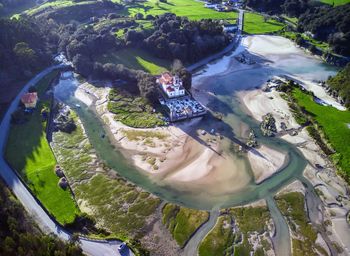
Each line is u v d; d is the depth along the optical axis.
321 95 139.00
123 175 97.31
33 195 86.12
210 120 121.81
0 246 59.09
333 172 97.56
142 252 72.88
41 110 123.38
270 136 112.94
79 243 72.38
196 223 81.81
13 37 150.62
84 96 137.62
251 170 98.44
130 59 160.38
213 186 93.06
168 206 86.44
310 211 85.12
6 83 138.00
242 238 78.25
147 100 129.12
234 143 109.69
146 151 106.81
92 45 157.62
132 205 86.88
